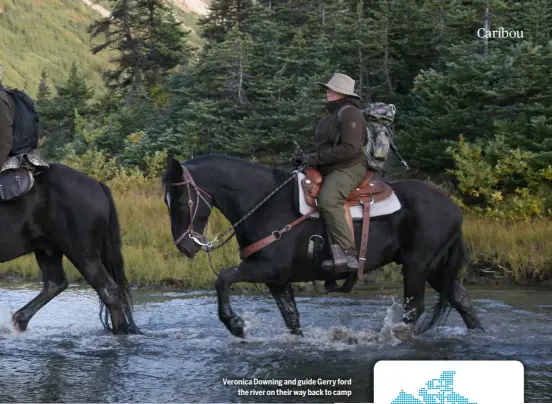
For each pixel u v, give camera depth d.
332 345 7.21
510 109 18.84
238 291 11.55
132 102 34.09
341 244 6.83
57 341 7.49
